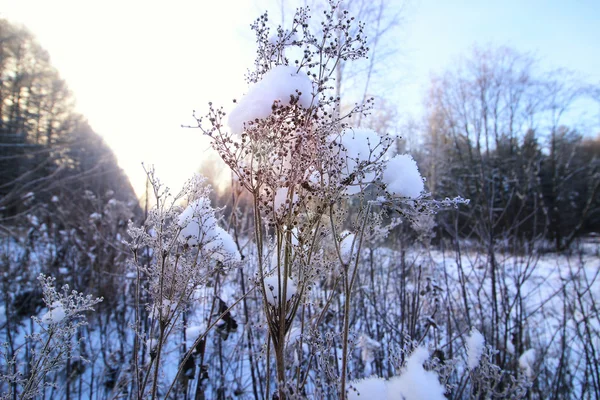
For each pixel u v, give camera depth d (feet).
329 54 4.41
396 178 4.59
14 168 34.88
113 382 10.50
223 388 8.42
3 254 15.58
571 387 10.41
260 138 4.24
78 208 20.21
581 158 71.46
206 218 5.05
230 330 6.68
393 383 4.61
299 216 4.74
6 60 40.16
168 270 4.94
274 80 4.30
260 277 4.40
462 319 11.53
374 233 5.37
